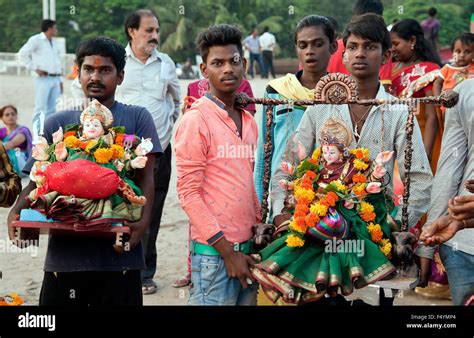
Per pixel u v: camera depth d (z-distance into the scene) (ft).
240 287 12.27
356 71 12.83
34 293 17.75
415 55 19.67
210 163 11.93
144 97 19.04
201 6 99.76
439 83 18.94
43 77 42.27
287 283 11.19
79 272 12.05
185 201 11.73
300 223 11.11
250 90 18.06
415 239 11.55
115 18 97.35
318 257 11.30
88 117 11.48
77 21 93.97
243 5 101.24
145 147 11.53
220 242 11.59
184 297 17.93
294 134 12.89
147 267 18.31
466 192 12.75
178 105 20.21
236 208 11.94
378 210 11.68
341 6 90.68
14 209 11.80
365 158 11.70
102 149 11.23
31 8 96.37
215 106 11.97
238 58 11.98
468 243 12.69
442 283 17.81
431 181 12.33
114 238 11.62
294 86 14.90
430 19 58.23
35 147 11.37
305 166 11.63
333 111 12.63
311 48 15.10
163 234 23.72
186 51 96.22
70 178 10.77
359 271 10.96
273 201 12.78
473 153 12.75
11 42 94.89
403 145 12.35
